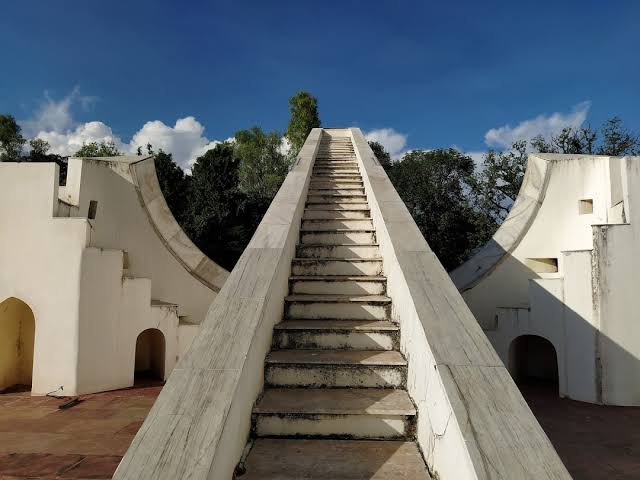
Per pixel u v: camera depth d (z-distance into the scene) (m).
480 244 17.97
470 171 22.02
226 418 2.20
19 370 6.83
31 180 6.28
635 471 3.92
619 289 6.07
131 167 7.89
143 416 5.13
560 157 8.09
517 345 7.62
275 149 31.22
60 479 3.49
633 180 6.15
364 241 5.90
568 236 7.71
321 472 2.54
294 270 5.10
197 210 16.38
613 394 6.02
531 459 1.92
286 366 3.46
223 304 3.15
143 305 6.92
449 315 3.01
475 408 2.19
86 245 6.20
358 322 4.20
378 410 2.99
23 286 6.15
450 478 2.20
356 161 10.26
